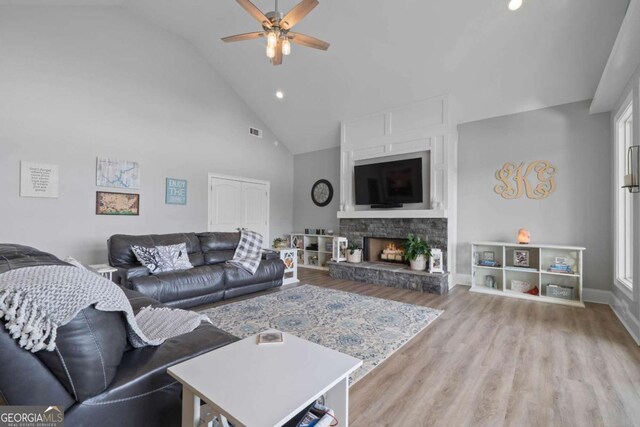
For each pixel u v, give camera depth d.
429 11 3.74
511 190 4.60
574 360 2.34
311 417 1.15
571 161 4.16
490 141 4.78
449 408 1.77
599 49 3.49
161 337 1.61
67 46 4.14
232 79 6.05
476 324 3.13
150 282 3.26
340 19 4.19
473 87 4.47
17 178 3.74
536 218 4.40
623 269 3.49
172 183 5.27
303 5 2.62
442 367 2.24
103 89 4.47
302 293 4.32
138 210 4.83
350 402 1.82
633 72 2.96
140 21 4.87
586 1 3.16
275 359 1.26
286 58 5.12
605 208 3.93
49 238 3.97
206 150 5.79
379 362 2.31
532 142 4.44
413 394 1.90
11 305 0.96
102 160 4.45
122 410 1.17
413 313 3.45
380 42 4.34
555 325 3.10
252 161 6.62
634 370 2.19
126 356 1.35
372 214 5.40
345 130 5.93
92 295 1.12
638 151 2.80
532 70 3.98
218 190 5.98
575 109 4.13
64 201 4.09
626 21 2.27
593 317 3.35
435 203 4.83
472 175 4.93
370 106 5.44
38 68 3.90
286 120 6.58
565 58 3.71
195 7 4.58
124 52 4.70
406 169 5.16
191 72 5.56
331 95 5.55
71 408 1.07
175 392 1.31
